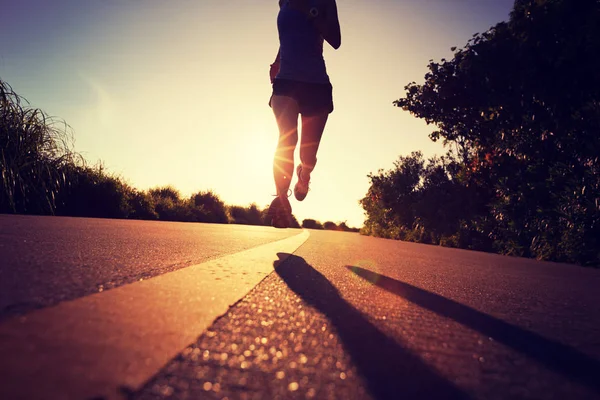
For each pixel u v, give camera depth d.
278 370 0.79
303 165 3.79
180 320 1.05
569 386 0.84
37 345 0.77
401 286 2.14
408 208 16.83
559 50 8.69
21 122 7.11
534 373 0.91
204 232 5.86
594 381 0.88
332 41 3.57
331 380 0.76
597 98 8.45
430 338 1.13
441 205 13.45
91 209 10.77
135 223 6.71
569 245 7.38
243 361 0.82
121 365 0.72
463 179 12.02
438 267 3.58
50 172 7.70
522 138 9.64
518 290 2.44
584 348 1.15
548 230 8.05
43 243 2.51
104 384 0.64
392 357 0.93
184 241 3.69
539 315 1.64
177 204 18.59
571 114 8.34
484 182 11.63
